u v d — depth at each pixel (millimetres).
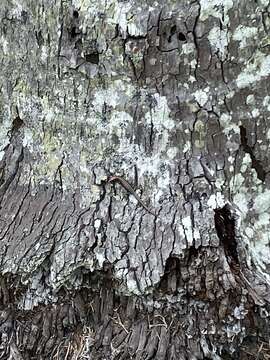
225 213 449
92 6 426
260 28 427
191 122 445
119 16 422
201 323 453
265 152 458
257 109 448
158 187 452
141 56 428
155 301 454
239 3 417
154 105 443
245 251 452
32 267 459
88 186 464
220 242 438
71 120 462
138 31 422
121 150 456
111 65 437
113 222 454
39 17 448
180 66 431
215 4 414
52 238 462
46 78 462
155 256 438
